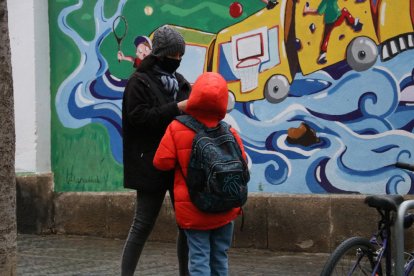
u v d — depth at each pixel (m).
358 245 4.94
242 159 5.14
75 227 9.75
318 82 8.26
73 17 9.95
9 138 4.72
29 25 9.96
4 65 4.64
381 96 7.90
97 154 9.76
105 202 9.51
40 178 9.95
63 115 10.00
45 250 8.70
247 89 8.70
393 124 7.84
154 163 5.24
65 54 10.00
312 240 8.16
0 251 4.71
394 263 5.04
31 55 9.94
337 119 8.14
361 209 7.89
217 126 5.19
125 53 9.57
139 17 9.48
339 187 8.13
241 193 5.05
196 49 9.05
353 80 8.05
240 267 7.55
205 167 4.99
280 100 8.48
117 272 7.36
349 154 8.07
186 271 6.05
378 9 7.90
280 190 8.48
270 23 8.55
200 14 9.02
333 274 4.79
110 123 9.66
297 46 8.38
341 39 8.12
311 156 8.29
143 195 5.83
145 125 5.68
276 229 8.37
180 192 5.17
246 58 8.71
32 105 9.94
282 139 8.48
